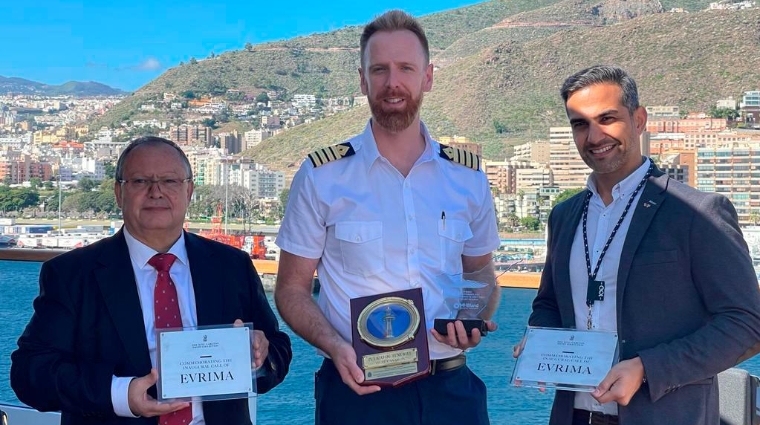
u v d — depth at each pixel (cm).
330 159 207
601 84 196
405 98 198
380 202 204
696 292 190
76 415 203
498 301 211
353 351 187
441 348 202
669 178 197
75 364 196
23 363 196
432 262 205
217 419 205
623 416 191
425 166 209
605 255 199
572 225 210
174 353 187
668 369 181
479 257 221
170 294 207
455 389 203
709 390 194
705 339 182
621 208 200
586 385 182
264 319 220
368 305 190
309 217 206
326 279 208
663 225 192
